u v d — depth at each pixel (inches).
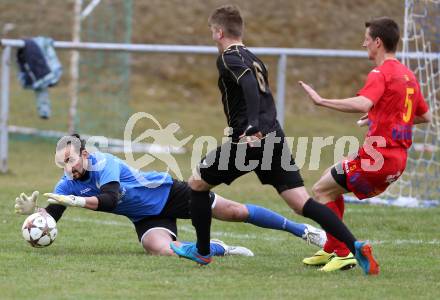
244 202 1229.7
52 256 781.9
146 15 2746.1
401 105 724.0
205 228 716.7
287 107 2465.6
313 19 2773.1
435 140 1316.4
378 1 2763.3
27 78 1556.3
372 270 695.7
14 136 2001.7
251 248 869.8
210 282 667.4
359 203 1225.4
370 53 742.5
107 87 2155.5
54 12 2640.3
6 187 1310.3
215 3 2795.3
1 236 900.0
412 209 1174.3
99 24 2279.8
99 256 789.2
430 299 618.8
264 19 2753.4
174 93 2509.8
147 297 612.7
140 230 834.2
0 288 636.1
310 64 2667.3
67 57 2568.9
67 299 602.5
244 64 668.7
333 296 622.2
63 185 812.6
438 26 1244.5
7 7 2650.1
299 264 765.9
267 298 613.6
